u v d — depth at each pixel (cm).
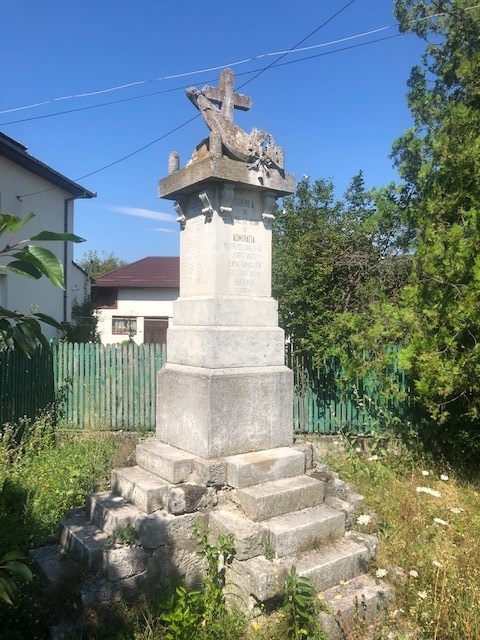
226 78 507
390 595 376
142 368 884
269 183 491
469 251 563
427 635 339
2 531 472
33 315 221
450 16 1006
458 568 402
